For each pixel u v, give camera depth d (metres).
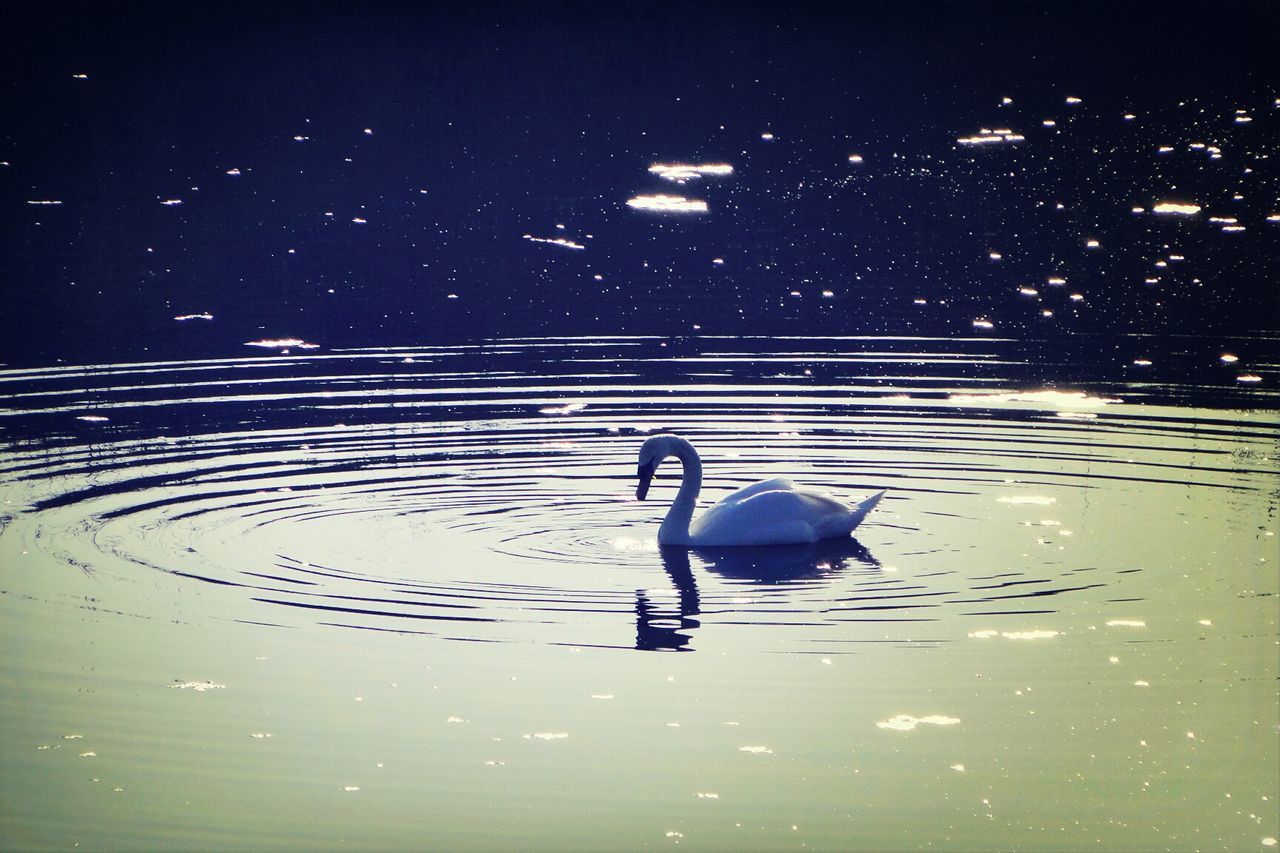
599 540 14.70
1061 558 13.88
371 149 37.31
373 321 23.78
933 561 13.94
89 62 41.22
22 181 34.03
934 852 9.02
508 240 29.59
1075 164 35.72
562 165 36.06
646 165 36.09
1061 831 9.27
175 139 37.62
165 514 15.10
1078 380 20.23
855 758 10.12
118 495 15.70
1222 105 40.84
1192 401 19.16
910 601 12.89
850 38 43.31
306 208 32.06
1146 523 14.80
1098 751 10.21
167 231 30.05
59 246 28.73
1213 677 11.30
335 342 22.55
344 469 16.72
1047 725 10.56
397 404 19.34
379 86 41.31
